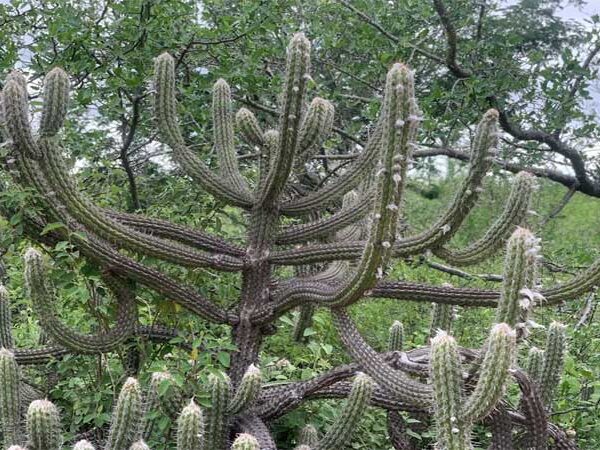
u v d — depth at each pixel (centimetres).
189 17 620
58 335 387
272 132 414
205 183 417
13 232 400
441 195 1415
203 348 421
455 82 739
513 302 303
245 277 418
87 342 396
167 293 404
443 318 458
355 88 800
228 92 442
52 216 390
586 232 1312
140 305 439
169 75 417
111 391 430
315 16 700
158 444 385
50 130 375
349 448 469
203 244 412
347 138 773
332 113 416
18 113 362
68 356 423
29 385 461
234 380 410
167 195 591
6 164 381
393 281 381
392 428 434
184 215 547
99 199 539
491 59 797
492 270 784
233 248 415
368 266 337
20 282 583
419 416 457
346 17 736
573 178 920
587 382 526
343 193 413
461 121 772
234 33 634
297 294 388
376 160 410
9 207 395
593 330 608
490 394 287
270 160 412
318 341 585
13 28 609
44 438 337
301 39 364
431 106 755
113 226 382
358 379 362
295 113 371
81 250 388
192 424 335
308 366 521
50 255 416
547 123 795
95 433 437
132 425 349
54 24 567
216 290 480
